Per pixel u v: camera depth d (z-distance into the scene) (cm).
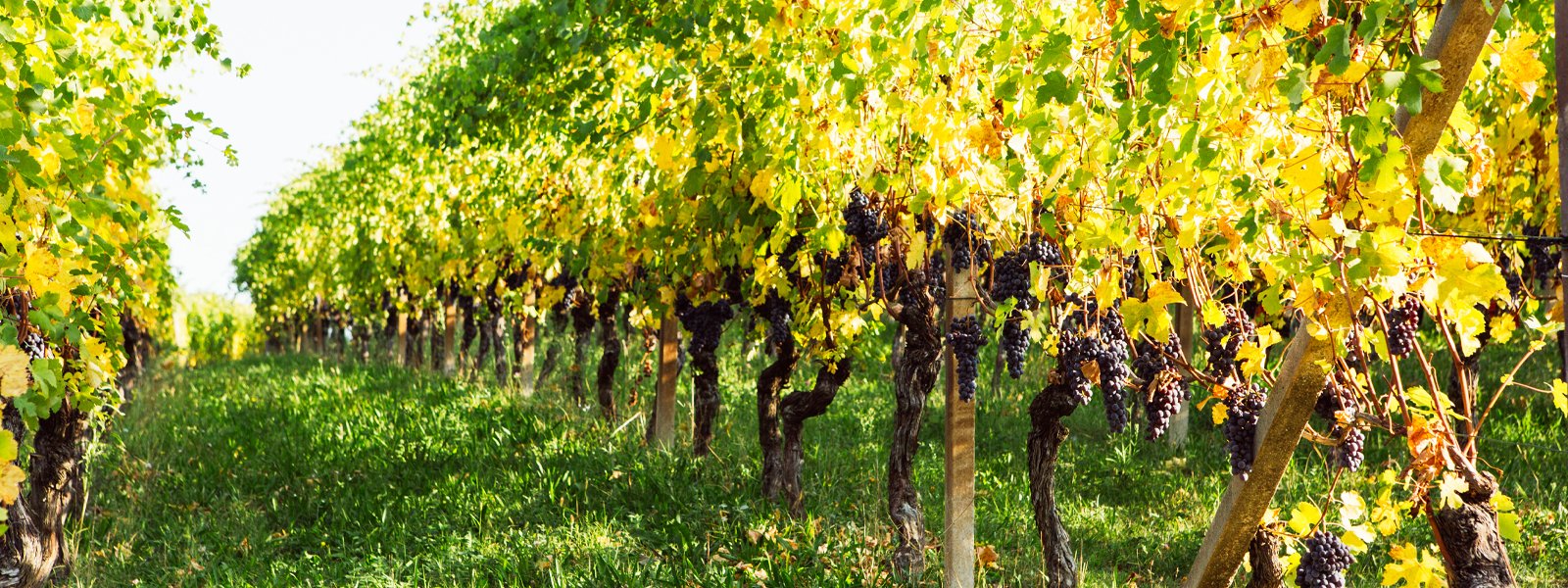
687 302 712
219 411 1164
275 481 794
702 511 649
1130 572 580
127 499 740
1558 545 586
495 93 673
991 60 349
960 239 468
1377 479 344
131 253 390
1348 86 261
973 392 475
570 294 909
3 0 286
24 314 338
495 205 993
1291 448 324
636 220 700
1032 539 620
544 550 587
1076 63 297
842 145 453
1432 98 249
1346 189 268
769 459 662
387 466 804
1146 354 369
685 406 955
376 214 1334
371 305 1689
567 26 528
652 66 593
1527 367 1026
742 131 488
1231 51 268
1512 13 293
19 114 275
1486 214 598
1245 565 544
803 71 445
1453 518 305
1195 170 277
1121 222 318
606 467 743
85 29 434
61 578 555
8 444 248
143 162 606
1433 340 1120
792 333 628
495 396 1089
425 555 596
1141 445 816
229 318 3153
